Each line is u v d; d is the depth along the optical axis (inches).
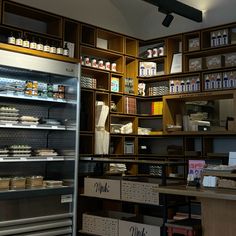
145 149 245.6
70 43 203.2
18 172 169.6
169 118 230.7
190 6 225.5
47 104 178.2
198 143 231.1
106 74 226.1
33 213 152.2
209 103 227.1
